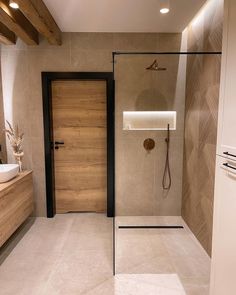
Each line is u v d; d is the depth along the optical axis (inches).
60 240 102.1
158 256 90.4
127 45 115.3
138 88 117.2
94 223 119.0
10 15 82.1
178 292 71.1
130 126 120.3
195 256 90.6
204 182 94.0
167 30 112.4
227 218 52.7
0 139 115.3
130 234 108.0
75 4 86.0
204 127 93.7
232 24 49.6
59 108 123.6
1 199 83.3
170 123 120.3
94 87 122.3
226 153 51.7
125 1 83.7
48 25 91.1
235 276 49.4
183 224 118.0
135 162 122.8
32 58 115.3
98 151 127.1
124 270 81.6
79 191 129.3
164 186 124.4
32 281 76.0
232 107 49.8
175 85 117.4
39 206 125.9
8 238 95.1
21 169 118.3
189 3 85.7
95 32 114.1
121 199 125.0
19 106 118.9
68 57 115.6
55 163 127.5
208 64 89.1
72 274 79.4
